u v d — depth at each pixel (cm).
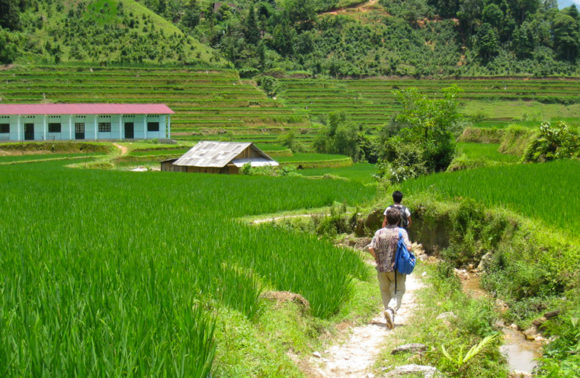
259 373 640
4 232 1280
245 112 11831
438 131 3869
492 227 1439
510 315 1034
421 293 1200
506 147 3762
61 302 631
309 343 827
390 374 694
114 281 753
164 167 6016
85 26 15350
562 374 631
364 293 1132
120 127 8538
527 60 19375
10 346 490
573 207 1385
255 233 1453
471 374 693
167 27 16462
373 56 19825
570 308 915
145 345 527
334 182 3619
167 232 1376
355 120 12838
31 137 8112
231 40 18425
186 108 11344
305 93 14738
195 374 495
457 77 17112
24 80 11369
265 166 5594
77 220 1590
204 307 739
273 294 913
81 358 475
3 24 14262
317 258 1180
